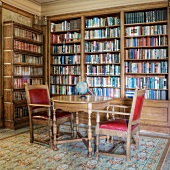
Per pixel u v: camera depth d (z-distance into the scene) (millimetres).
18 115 4504
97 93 4840
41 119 3283
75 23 4969
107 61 4723
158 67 4281
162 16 4168
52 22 5344
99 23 4758
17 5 4730
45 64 5316
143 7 4273
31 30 4875
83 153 2971
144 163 2631
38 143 3395
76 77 5066
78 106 2953
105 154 2795
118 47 4598
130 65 4496
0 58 4395
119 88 4629
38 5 5273
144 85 4387
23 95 4688
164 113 4059
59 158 2781
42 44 5254
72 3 4930
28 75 4836
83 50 4883
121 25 4465
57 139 3592
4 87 4457
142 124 4219
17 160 2705
